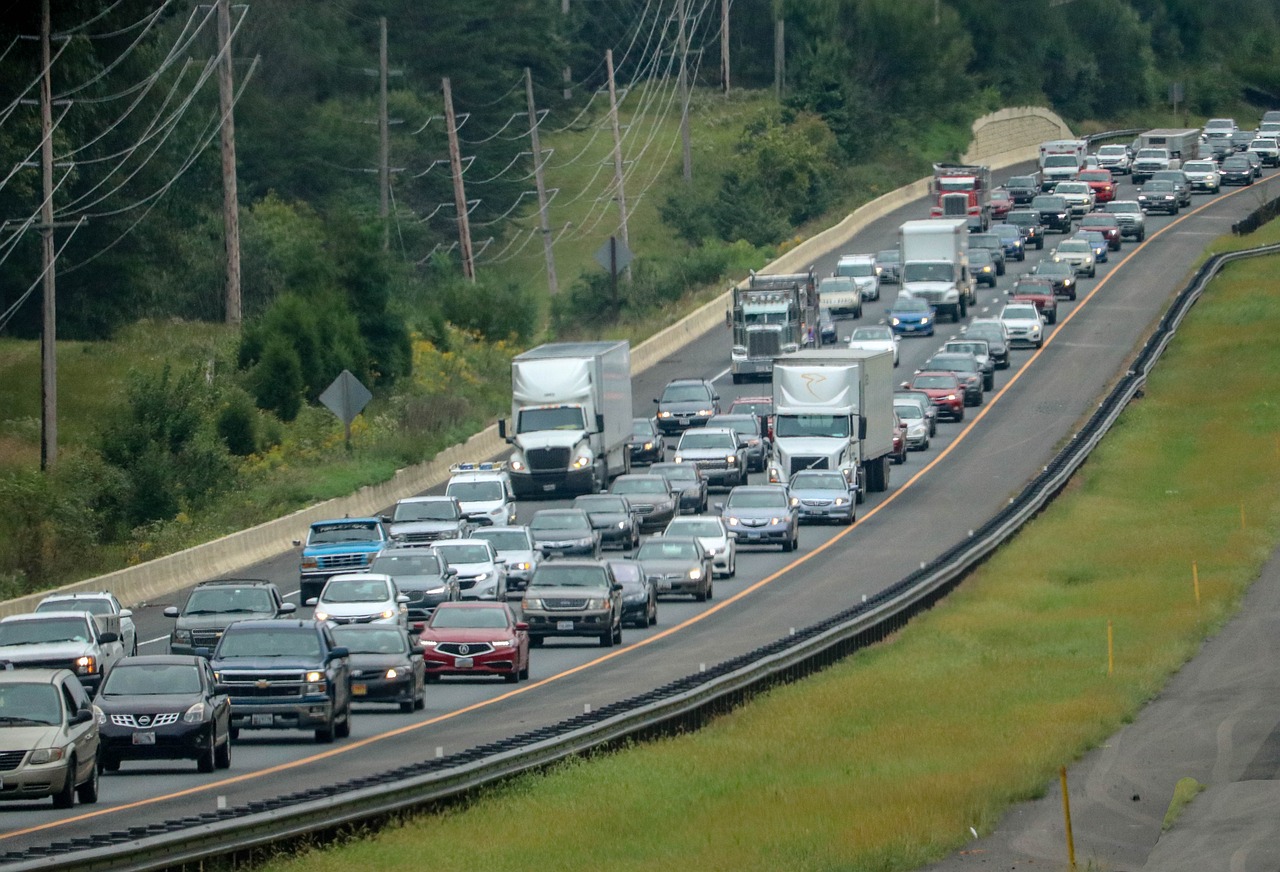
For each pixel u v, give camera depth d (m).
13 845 85.25
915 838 87.81
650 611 173.00
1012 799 99.12
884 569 198.25
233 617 152.00
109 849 75.19
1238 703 125.56
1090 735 114.56
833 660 149.38
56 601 147.88
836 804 97.06
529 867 83.31
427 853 85.31
